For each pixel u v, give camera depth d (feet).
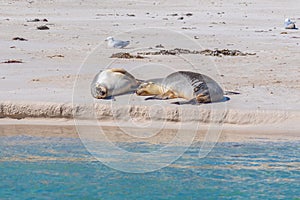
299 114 164.25
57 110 166.40
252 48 319.06
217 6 614.75
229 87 199.93
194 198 108.47
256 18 512.63
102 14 528.63
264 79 219.82
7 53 280.31
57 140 147.13
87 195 110.11
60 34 370.73
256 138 150.51
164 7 602.44
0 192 111.55
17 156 133.69
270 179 119.55
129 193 110.63
